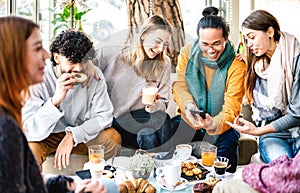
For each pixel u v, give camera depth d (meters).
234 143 3.12
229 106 3.06
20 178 1.33
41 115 2.78
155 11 4.14
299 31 3.72
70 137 2.81
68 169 2.94
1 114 1.36
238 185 1.75
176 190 2.29
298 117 3.03
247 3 4.41
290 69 3.09
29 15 4.16
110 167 2.57
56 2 4.20
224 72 3.09
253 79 3.21
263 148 3.15
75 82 2.74
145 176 2.38
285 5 3.91
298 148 3.04
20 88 1.43
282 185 1.67
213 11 3.46
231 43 3.23
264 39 3.08
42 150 2.89
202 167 2.60
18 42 1.40
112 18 4.29
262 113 3.25
